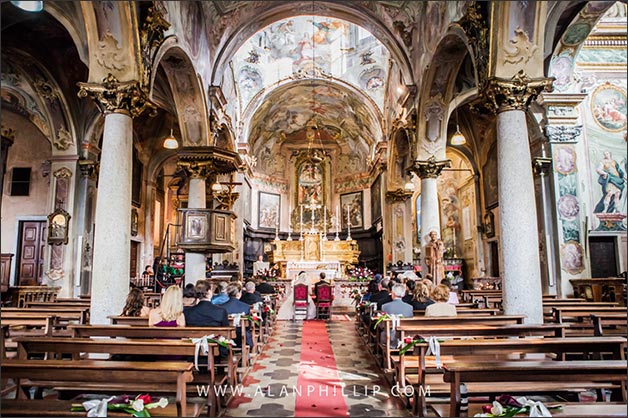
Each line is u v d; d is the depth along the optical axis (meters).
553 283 14.50
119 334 5.57
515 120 8.44
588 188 15.37
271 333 11.76
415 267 20.03
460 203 25.17
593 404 3.75
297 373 7.24
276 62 22.22
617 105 15.91
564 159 14.86
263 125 26.30
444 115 13.88
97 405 3.42
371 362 8.09
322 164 30.72
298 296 15.43
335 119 27.64
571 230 14.52
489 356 5.84
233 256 20.28
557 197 14.66
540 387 4.70
